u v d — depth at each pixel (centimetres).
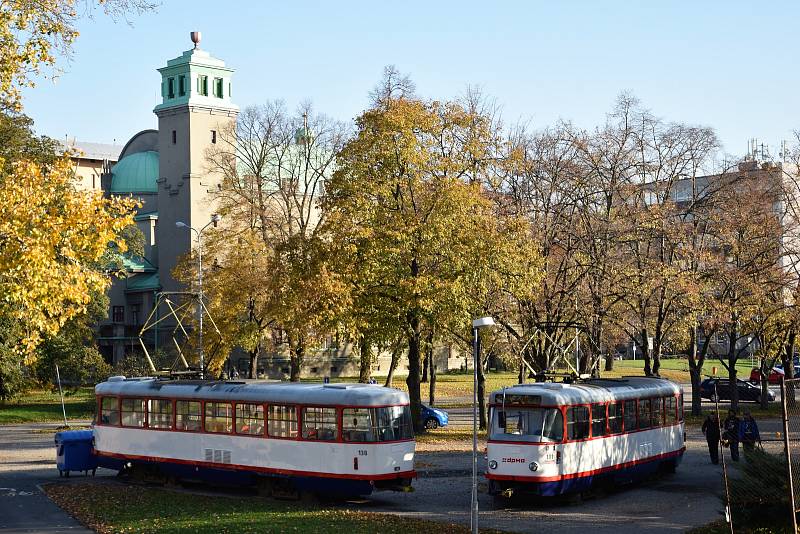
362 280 4584
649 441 3384
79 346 7119
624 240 5138
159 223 9850
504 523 2631
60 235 2747
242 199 7150
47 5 2898
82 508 2980
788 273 5409
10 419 6606
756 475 2294
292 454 3095
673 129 5550
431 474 3678
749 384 6900
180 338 9231
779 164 5712
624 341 6656
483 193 5053
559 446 2880
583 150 5241
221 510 2858
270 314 5159
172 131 9769
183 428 3456
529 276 4719
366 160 4738
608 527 2556
